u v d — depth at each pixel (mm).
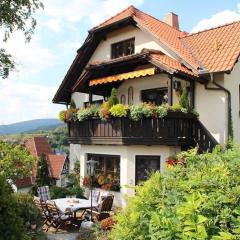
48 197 15750
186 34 18578
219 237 2512
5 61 13164
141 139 13680
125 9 18266
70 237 11617
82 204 13570
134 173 14414
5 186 6457
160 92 15969
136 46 16781
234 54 13852
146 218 3197
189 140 13789
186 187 3258
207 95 14227
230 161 3623
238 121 14508
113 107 13984
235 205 2883
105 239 6566
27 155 15992
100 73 16859
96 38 18203
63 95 20406
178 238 2701
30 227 10172
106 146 15594
